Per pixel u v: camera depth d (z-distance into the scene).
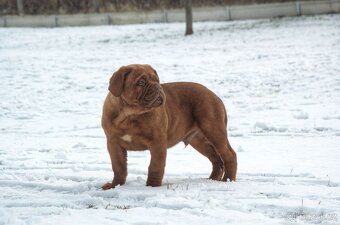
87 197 7.67
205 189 8.01
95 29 49.69
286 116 16.77
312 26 40.28
